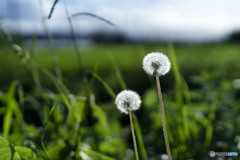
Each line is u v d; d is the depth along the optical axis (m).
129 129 1.55
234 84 1.31
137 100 0.59
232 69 2.23
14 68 1.43
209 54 3.13
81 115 0.92
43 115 1.12
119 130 1.37
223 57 2.50
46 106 1.03
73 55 4.92
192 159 0.90
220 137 1.14
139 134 0.83
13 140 0.91
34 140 0.92
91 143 1.15
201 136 1.13
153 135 1.27
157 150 1.11
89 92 0.92
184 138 0.89
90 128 1.28
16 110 0.99
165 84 1.75
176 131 0.94
